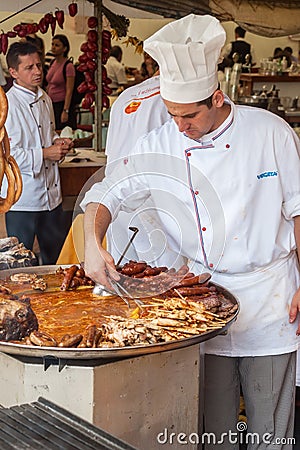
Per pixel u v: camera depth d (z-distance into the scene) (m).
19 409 1.70
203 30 2.38
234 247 2.60
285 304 2.68
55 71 7.39
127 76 9.00
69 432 1.58
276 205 2.59
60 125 7.39
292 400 2.79
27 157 4.54
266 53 10.81
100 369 2.01
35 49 4.58
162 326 2.14
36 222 4.70
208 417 2.76
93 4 5.09
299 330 2.71
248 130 2.55
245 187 2.55
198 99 2.35
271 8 5.68
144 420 2.16
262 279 2.64
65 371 2.02
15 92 4.58
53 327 2.22
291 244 2.67
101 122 5.39
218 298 2.46
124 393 2.08
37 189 4.63
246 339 2.67
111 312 2.36
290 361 2.74
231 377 2.74
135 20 9.42
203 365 2.70
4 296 2.25
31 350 1.94
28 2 4.96
